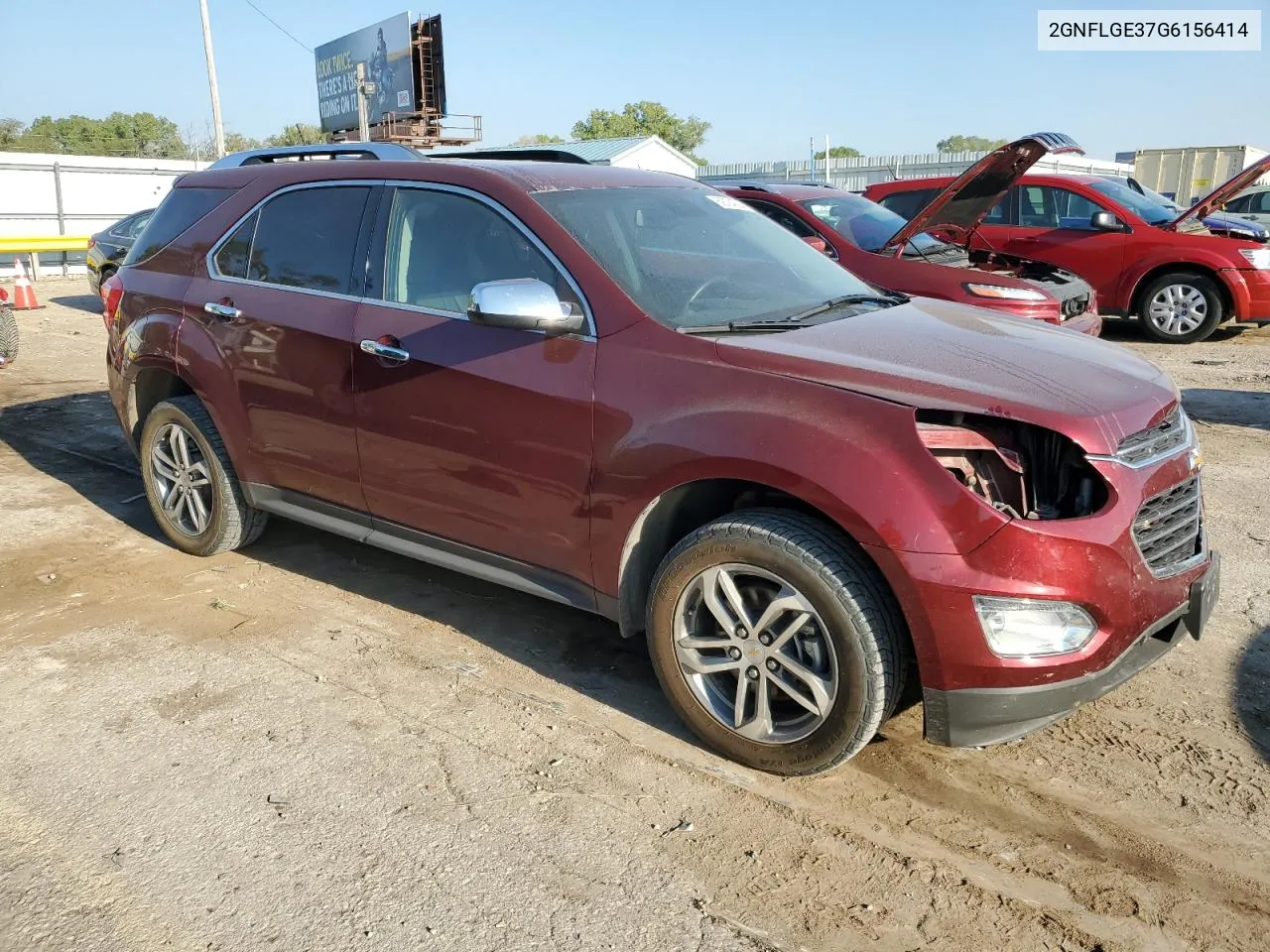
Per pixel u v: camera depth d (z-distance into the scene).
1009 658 2.64
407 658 3.81
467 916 2.47
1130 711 3.43
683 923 2.46
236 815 2.85
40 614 4.18
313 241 4.09
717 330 3.21
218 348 4.31
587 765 3.12
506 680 3.65
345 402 3.85
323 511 4.17
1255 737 3.27
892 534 2.66
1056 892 2.57
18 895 2.53
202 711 3.41
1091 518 2.68
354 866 2.65
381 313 3.76
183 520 4.83
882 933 2.43
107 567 4.70
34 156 29.31
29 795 2.94
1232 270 10.45
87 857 2.67
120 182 29.08
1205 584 2.98
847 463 2.72
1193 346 10.85
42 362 10.09
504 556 3.57
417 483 3.71
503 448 3.40
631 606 3.29
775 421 2.84
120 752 3.17
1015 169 7.37
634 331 3.18
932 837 2.78
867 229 8.18
